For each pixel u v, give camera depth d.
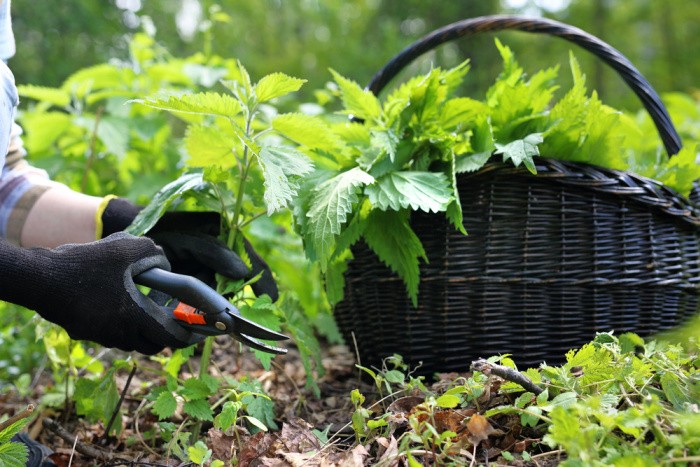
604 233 1.43
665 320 1.50
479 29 1.68
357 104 1.57
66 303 1.14
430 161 1.49
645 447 1.02
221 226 1.48
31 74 5.54
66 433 1.49
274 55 7.95
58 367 1.77
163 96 1.32
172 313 1.23
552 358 1.46
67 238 1.45
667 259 1.48
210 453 1.15
